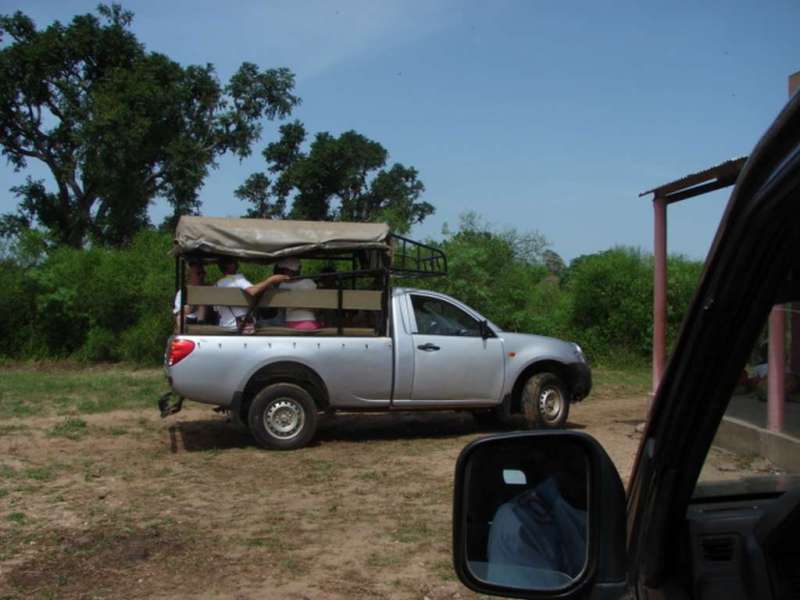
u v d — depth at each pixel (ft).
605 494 5.70
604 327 64.34
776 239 4.11
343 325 32.04
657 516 5.44
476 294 60.64
